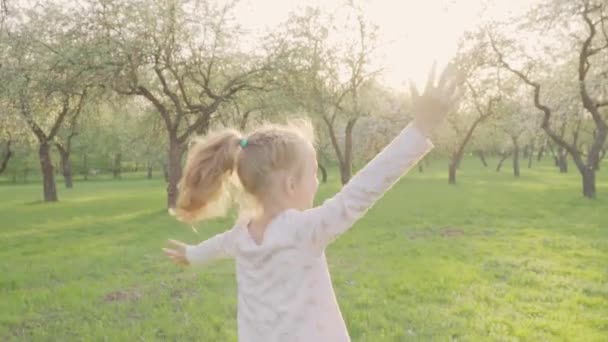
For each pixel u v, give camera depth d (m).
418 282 8.59
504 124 39.50
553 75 25.53
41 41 19.14
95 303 7.86
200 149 2.43
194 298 7.86
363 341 5.95
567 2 20.70
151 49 19.41
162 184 50.44
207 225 17.05
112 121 30.47
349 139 31.89
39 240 14.84
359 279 8.88
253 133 2.34
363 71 30.62
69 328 6.73
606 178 40.41
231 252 2.48
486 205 21.16
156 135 26.94
